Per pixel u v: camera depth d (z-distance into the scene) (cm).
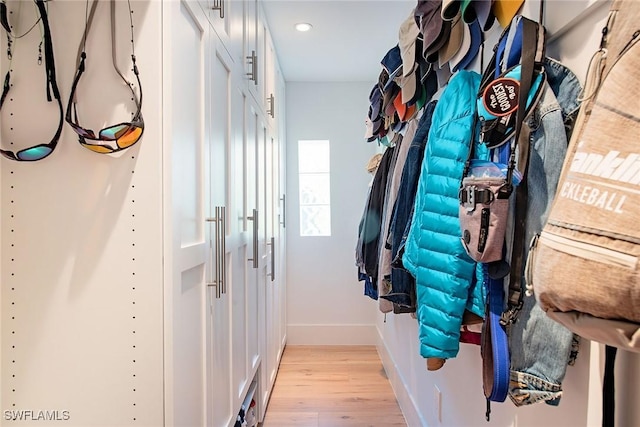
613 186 48
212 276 125
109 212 93
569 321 54
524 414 100
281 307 332
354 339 371
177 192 97
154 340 93
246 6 185
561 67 82
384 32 268
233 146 156
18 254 93
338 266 374
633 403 65
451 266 95
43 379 93
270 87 265
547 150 77
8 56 93
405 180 141
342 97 373
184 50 103
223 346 138
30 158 91
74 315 93
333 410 245
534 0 96
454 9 112
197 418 111
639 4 53
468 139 99
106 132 89
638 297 45
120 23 94
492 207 80
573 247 50
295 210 374
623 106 50
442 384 168
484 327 84
